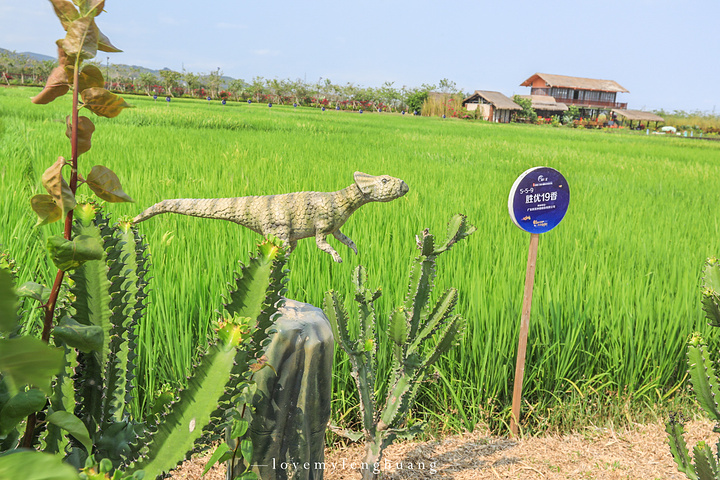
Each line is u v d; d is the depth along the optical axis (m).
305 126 26.64
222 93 75.81
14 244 4.72
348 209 2.81
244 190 7.75
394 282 4.76
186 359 3.64
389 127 32.69
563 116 79.88
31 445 1.55
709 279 3.03
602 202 9.41
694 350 2.87
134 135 15.12
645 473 3.56
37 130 14.13
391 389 3.23
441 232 6.41
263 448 2.58
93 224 1.75
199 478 3.18
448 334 2.99
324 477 3.41
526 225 3.77
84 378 1.90
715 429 2.85
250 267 1.76
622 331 4.79
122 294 1.79
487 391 4.09
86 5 1.26
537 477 3.47
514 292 4.80
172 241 5.16
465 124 50.00
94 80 1.28
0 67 66.38
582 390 4.31
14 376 0.85
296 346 2.52
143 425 2.02
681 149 26.77
